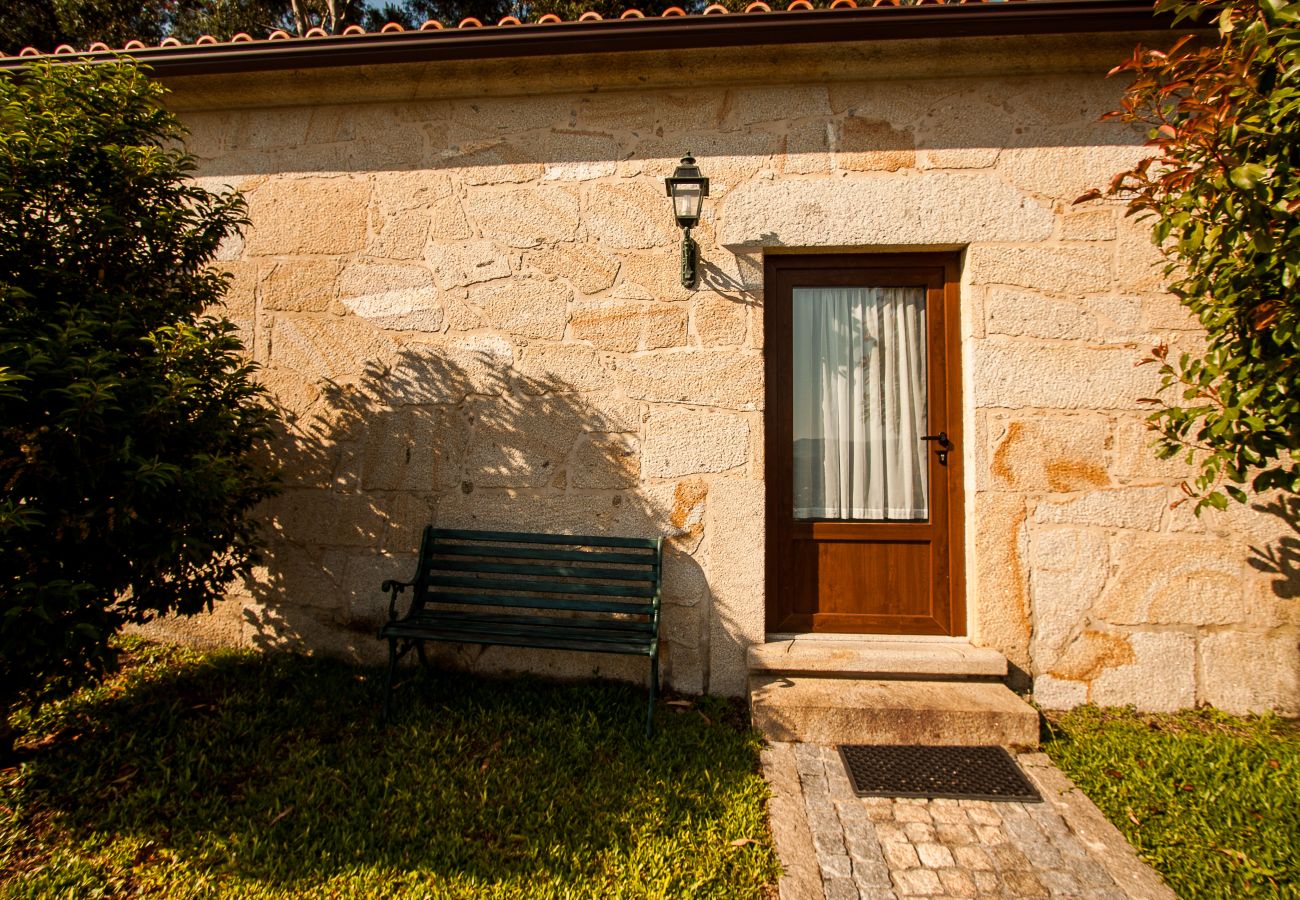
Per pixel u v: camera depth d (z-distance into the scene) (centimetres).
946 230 319
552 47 314
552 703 298
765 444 334
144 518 237
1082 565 309
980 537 313
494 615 330
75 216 245
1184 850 209
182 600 274
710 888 192
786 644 319
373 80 344
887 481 340
